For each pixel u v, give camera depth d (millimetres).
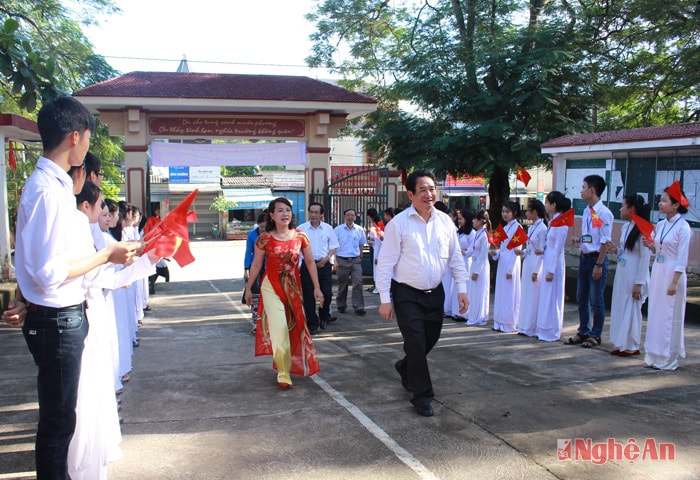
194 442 3924
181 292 11398
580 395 4883
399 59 15930
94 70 15461
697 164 9977
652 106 16234
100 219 4465
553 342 6984
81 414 2816
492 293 10898
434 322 4641
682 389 5035
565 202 7152
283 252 5246
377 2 16453
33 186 2463
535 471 3484
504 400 4766
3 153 9492
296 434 4070
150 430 4137
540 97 11914
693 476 3402
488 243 8172
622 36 14305
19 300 2586
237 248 24609
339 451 3779
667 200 5594
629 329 6152
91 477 2881
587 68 12914
